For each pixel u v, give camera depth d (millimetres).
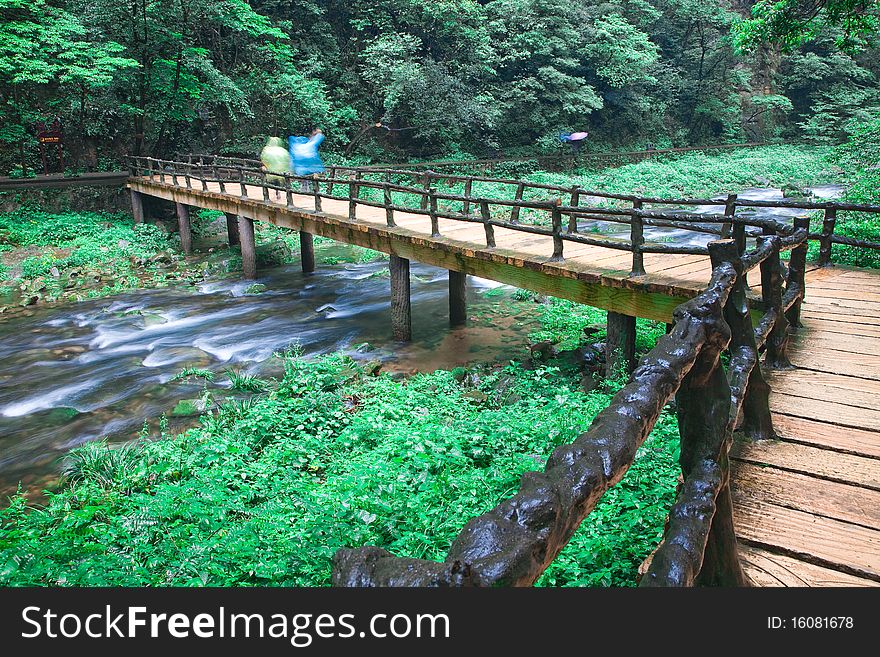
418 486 4906
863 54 40656
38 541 4441
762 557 2363
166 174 18922
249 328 11211
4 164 20375
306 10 26781
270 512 4715
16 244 16766
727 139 38812
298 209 12312
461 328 10578
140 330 11320
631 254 7812
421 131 26281
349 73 26438
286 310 12281
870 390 3912
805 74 39719
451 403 6922
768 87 40812
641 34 30875
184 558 3959
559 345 9203
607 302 6812
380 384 7695
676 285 6020
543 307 11523
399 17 26141
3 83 20047
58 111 21000
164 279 14969
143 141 22609
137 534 4387
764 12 12078
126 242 17734
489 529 1114
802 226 5184
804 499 2717
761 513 2625
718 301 1938
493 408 7137
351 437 6156
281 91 24031
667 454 4551
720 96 38156
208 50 21688
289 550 4051
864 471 2924
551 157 28469
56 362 9828
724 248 2988
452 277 10484
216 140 24547
